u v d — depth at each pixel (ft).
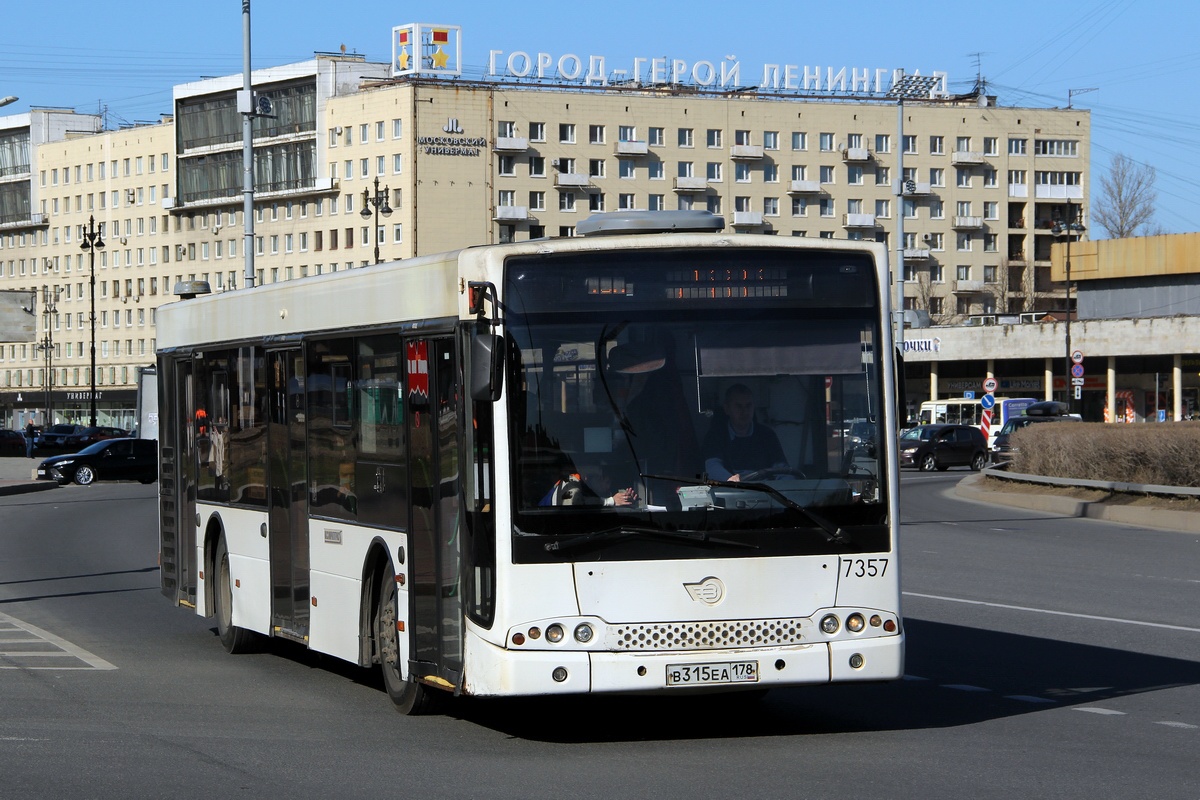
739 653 30.76
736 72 453.58
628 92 438.40
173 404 53.31
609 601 30.50
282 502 42.88
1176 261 294.66
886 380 32.22
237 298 46.85
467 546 31.35
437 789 27.89
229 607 47.85
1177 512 104.53
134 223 515.09
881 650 31.48
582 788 27.84
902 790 27.30
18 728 34.71
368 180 433.07
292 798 27.30
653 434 31.07
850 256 32.37
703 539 30.78
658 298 31.40
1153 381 285.43
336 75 447.42
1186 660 44.19
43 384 545.85
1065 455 130.41
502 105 426.51
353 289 38.09
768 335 31.76
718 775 28.91
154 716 36.32
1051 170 481.05
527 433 30.63
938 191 468.34
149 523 116.78
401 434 34.94
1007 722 34.63
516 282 30.99
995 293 467.11
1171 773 28.71
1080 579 69.10
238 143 474.90
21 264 557.74
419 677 34.14
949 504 134.62
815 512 31.45
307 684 41.55
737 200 448.24
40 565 81.20
